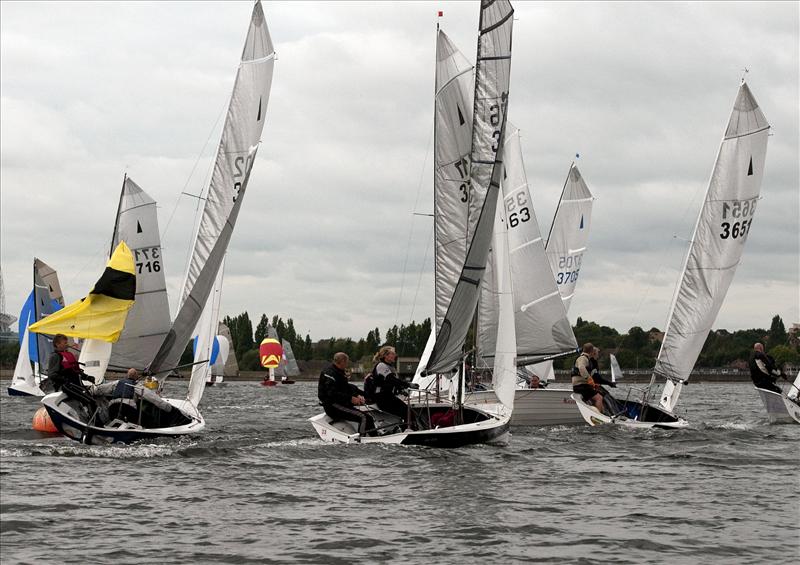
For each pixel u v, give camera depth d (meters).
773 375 29.75
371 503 14.67
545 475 17.69
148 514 13.59
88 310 24.52
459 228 24.81
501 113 23.02
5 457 18.86
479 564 11.29
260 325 144.00
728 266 29.33
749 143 29.22
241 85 27.86
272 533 12.61
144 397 22.44
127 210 28.47
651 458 20.36
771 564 11.40
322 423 20.94
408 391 21.50
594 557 11.65
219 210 27.59
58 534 12.32
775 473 18.36
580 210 34.62
